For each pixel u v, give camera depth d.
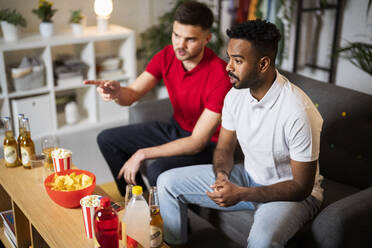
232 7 3.75
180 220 1.82
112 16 3.84
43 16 3.22
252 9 3.53
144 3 3.96
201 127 2.00
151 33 3.92
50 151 1.78
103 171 2.86
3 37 3.23
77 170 1.66
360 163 1.84
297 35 3.19
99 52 3.88
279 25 3.27
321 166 1.98
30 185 1.73
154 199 1.41
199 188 1.80
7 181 1.76
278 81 1.54
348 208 1.46
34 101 3.25
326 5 2.95
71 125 3.54
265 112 1.58
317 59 3.26
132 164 1.99
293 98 1.52
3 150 1.94
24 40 3.13
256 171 1.74
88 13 3.72
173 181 1.79
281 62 3.37
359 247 1.51
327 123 1.94
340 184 1.91
